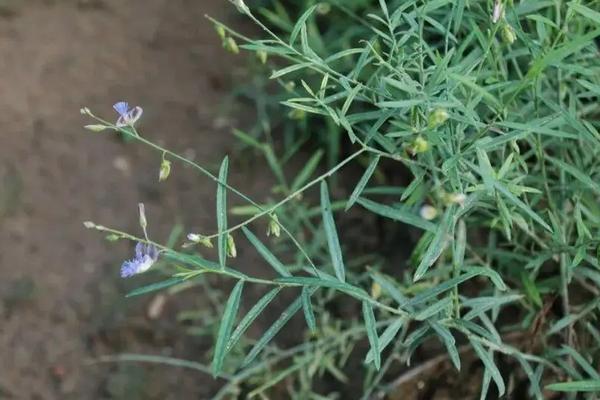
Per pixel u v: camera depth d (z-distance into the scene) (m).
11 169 0.65
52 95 0.68
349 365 0.60
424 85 0.49
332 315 0.61
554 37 0.52
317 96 0.51
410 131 0.48
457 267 0.49
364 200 0.50
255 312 0.47
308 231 0.65
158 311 0.62
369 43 0.50
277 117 0.68
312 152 0.67
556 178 0.57
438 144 0.49
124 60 0.70
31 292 0.62
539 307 0.57
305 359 0.57
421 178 0.50
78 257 0.63
